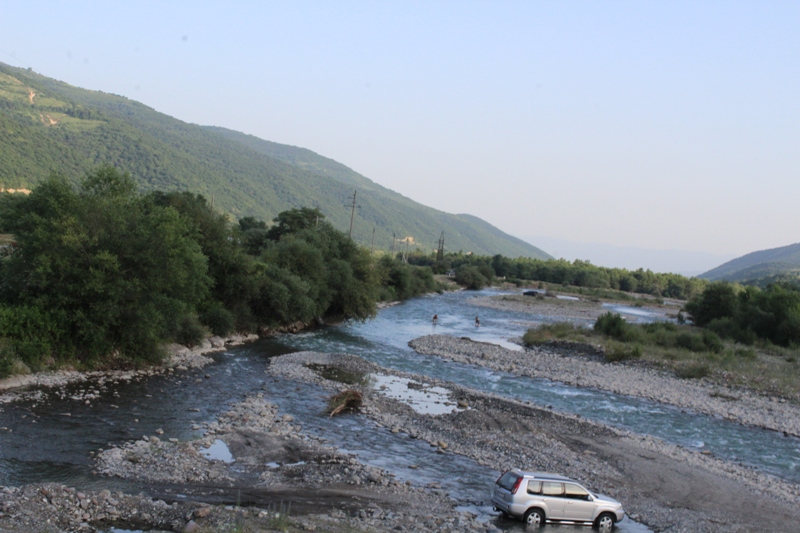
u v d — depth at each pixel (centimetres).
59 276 3500
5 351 3117
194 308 4744
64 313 3462
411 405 3550
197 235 4750
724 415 3825
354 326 7250
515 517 1997
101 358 3662
